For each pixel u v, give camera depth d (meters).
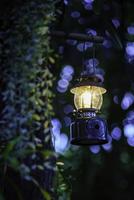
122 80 9.27
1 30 3.67
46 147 3.77
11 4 3.66
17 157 3.49
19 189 3.63
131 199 10.73
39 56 3.60
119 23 6.74
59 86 8.81
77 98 4.38
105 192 10.61
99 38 4.25
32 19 3.63
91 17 6.48
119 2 6.42
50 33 4.11
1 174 3.60
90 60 8.51
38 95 3.60
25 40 3.60
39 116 3.73
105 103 9.46
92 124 4.32
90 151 10.33
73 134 4.37
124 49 7.84
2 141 3.52
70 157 10.20
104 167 10.42
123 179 10.74
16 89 3.55
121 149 10.11
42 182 3.71
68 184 4.46
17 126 3.50
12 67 3.56
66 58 8.48
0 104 3.66
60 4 4.39
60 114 8.91
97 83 4.28
